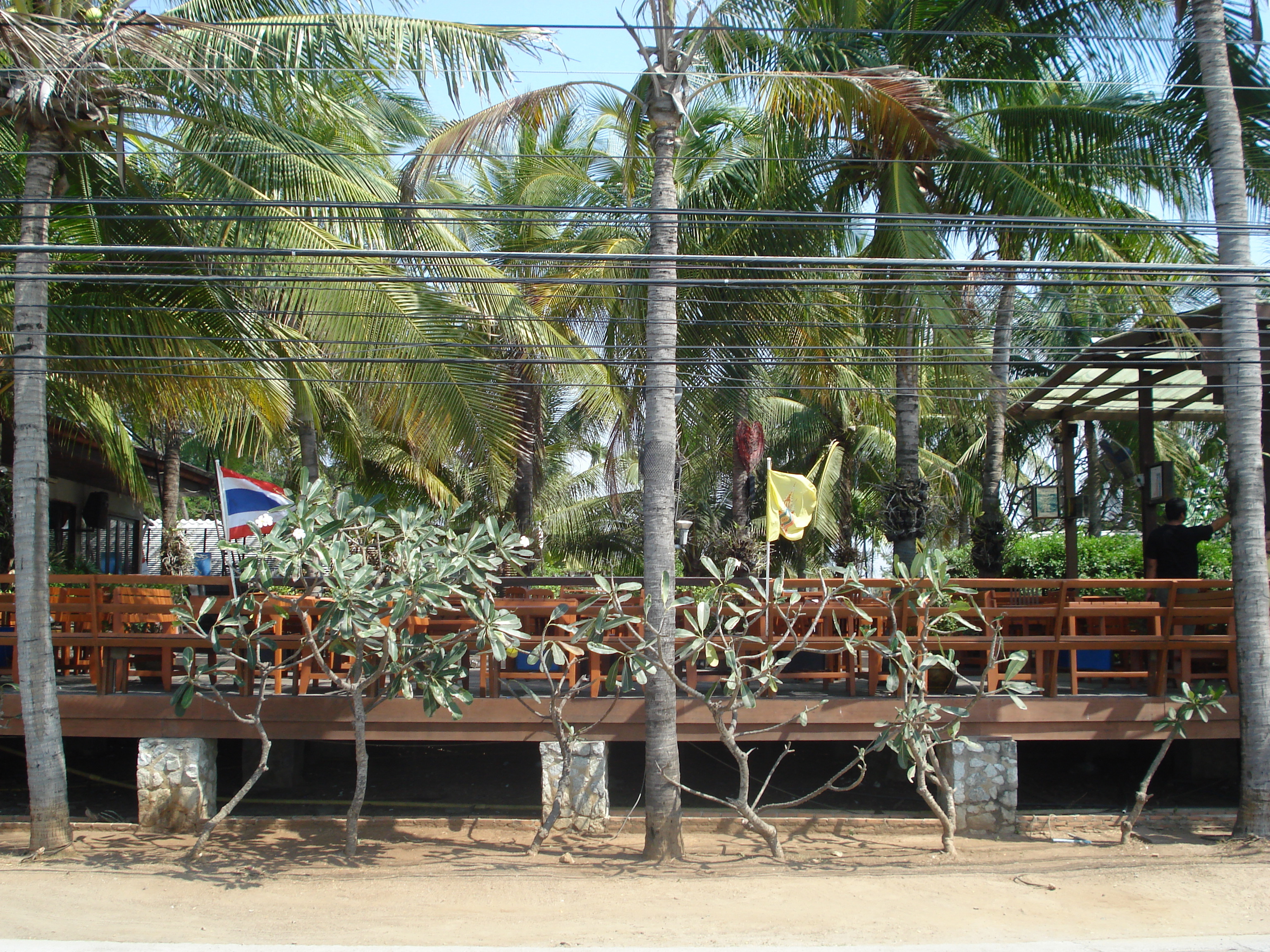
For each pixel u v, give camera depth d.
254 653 7.18
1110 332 13.70
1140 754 10.42
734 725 7.70
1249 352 7.95
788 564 21.59
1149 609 8.19
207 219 8.15
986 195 10.29
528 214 14.16
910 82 8.95
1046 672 9.20
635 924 5.79
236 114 8.77
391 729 8.04
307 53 8.48
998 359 14.00
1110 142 10.05
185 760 7.96
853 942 5.47
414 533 7.14
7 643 8.09
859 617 8.28
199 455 25.84
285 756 9.55
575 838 7.96
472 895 6.40
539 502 20.47
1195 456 20.56
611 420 16.42
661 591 7.34
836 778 7.65
